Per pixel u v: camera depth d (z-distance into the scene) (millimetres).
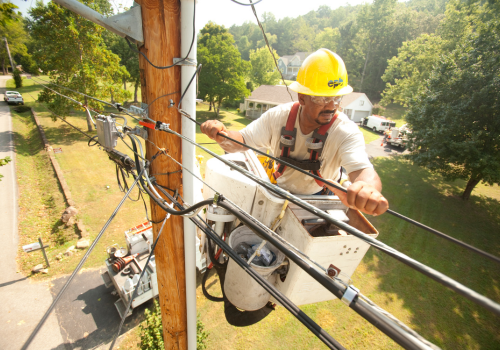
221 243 1890
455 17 21078
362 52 48844
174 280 3025
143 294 6746
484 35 12625
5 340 6270
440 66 14125
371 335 7008
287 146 2363
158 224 2748
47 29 16750
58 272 8156
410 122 14977
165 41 2102
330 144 2158
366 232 2238
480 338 7277
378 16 45688
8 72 53906
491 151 12094
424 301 8281
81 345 6227
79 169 14453
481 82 12164
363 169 1824
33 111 25188
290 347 6543
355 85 51281
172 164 2508
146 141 2539
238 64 29641
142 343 5477
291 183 2564
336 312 7574
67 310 6988
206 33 31312
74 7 1839
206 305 7328
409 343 895
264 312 3062
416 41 25344
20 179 13117
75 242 9383
